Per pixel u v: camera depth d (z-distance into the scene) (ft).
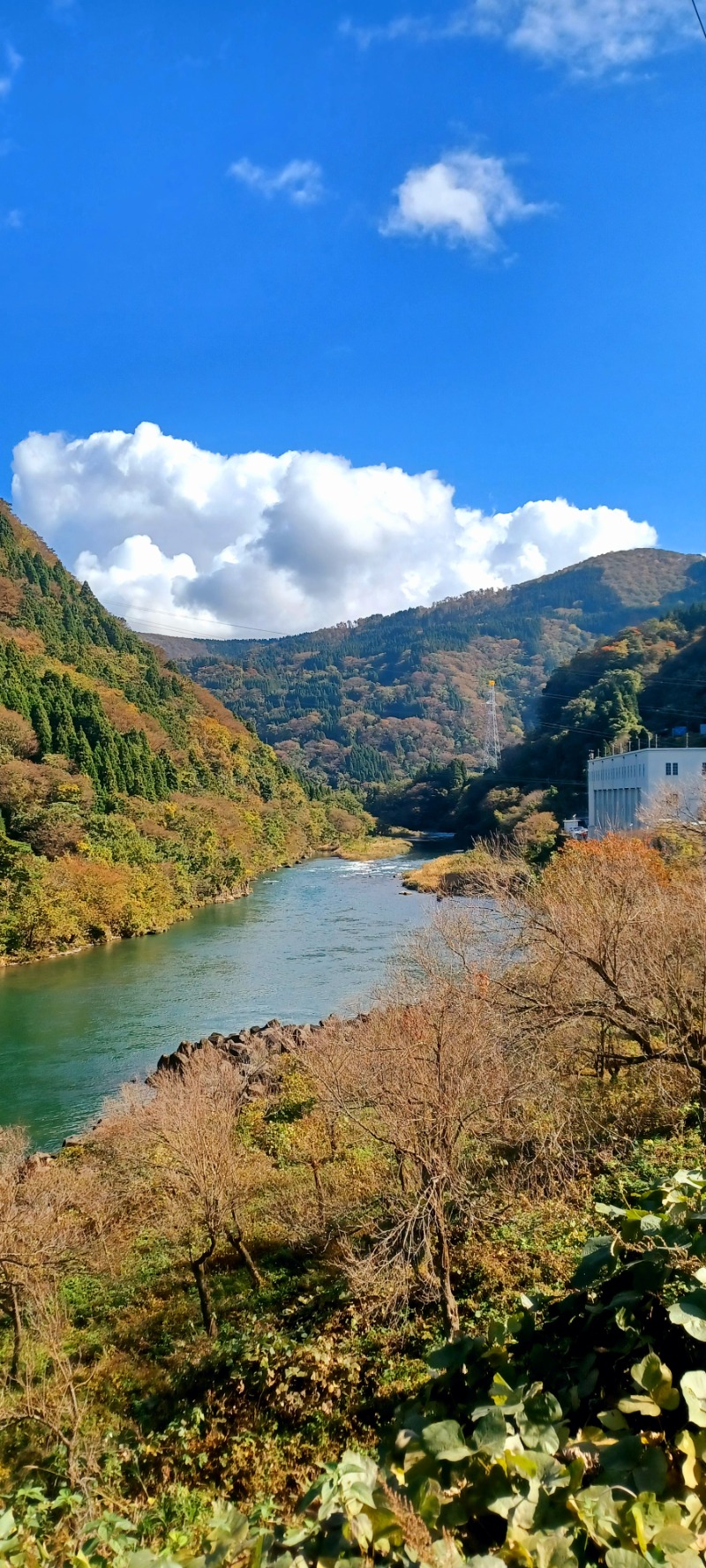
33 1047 84.53
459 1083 34.88
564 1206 34.27
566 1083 44.50
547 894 49.57
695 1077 41.22
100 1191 46.96
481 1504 9.93
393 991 51.24
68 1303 40.63
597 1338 13.42
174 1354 35.14
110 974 116.26
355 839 342.03
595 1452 10.67
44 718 196.03
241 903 187.01
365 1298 32.60
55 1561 16.89
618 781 182.70
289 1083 63.52
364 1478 10.69
